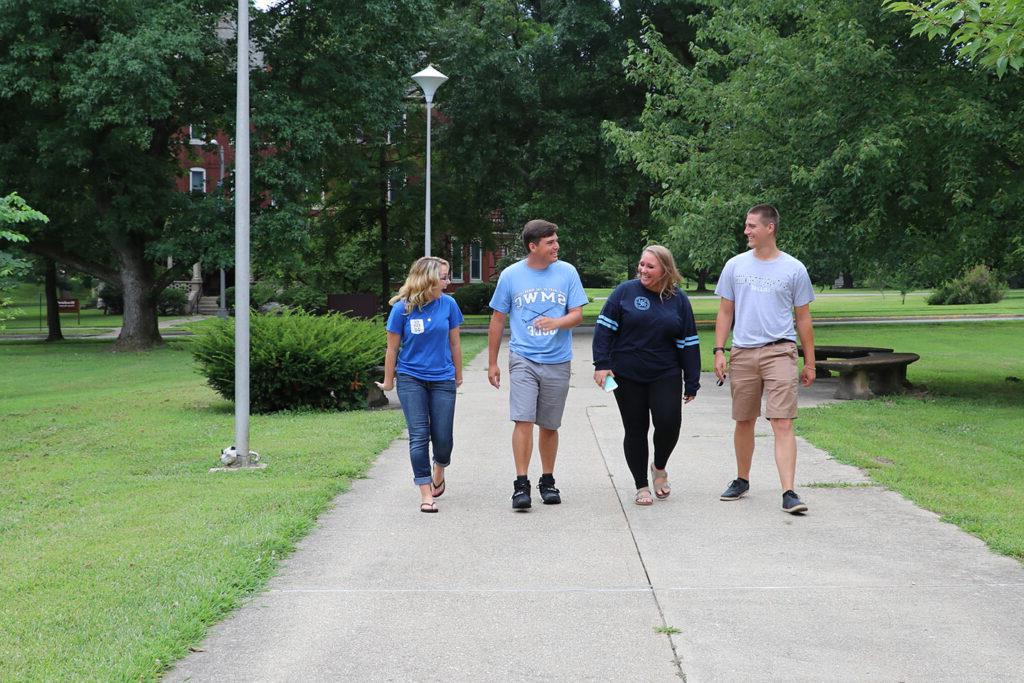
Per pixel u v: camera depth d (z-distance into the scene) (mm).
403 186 37594
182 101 29656
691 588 4992
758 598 4824
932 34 8336
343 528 6344
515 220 33625
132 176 29656
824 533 6059
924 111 13180
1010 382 16516
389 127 30719
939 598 4793
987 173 13391
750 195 16016
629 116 32188
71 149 26922
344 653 4160
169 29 26156
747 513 6625
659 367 6848
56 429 11969
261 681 3869
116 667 3885
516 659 4078
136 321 31109
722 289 6980
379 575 5277
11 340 36500
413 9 29297
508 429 10789
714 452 9117
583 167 33469
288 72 29406
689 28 31391
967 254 13500
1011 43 7918
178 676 3924
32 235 31922
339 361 12930
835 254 14656
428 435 6992
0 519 6789
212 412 13398
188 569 5254
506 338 29984
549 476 7070
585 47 31766
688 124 25188
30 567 5371
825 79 13984
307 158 29078
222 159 35188
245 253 8789
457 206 37406
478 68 31391
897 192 13891
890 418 11555
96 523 6484
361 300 31781
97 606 4660
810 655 4086
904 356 14656
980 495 7141
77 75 25406
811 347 6828
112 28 26172
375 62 30516
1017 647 4152
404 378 6938
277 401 13234
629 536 6059
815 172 13750
